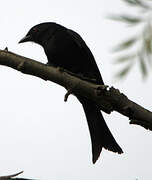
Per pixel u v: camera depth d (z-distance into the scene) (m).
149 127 5.89
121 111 6.07
